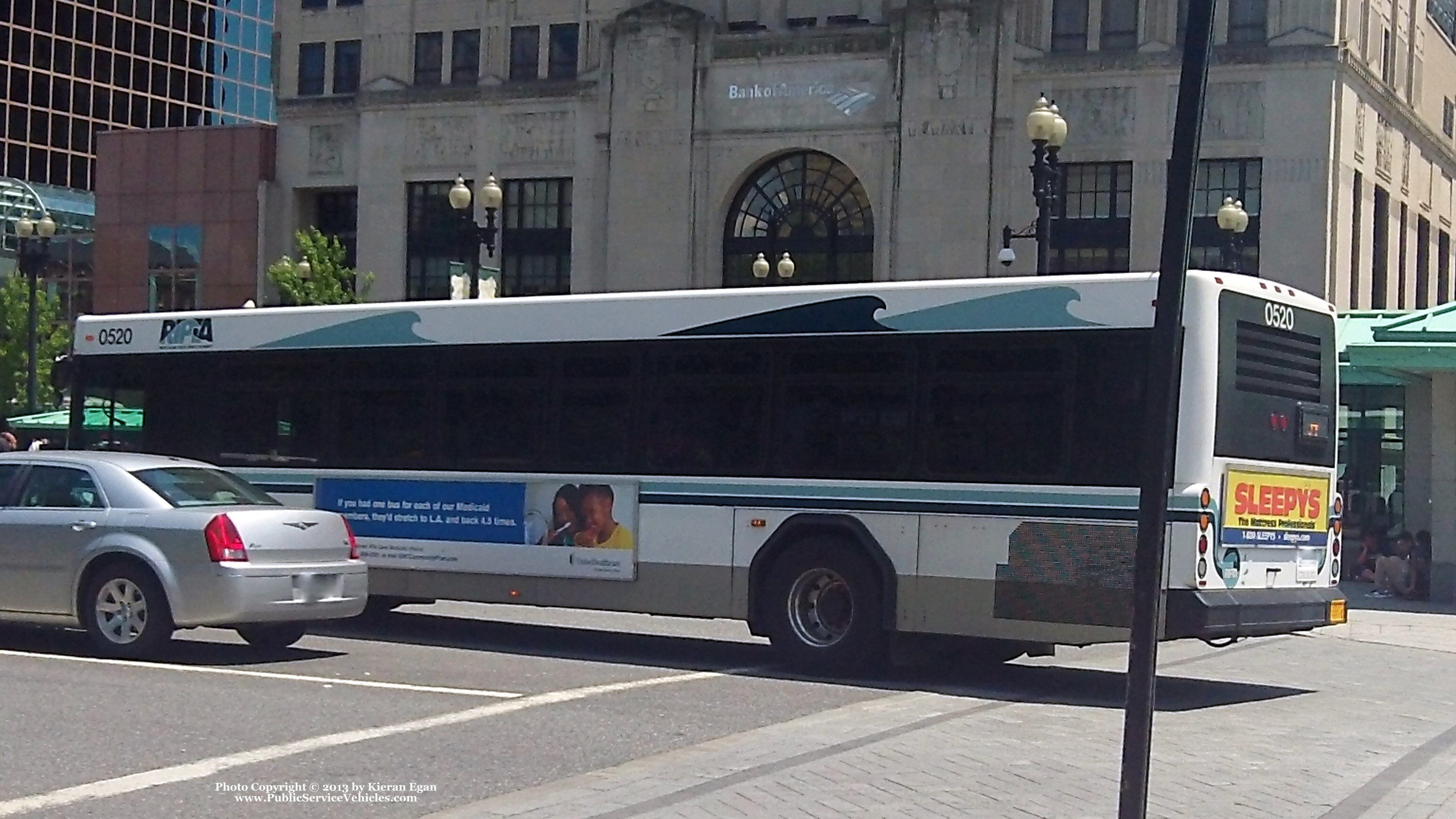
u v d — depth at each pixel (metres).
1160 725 12.66
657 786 9.53
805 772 10.03
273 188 59.97
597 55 54.78
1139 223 47.78
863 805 9.08
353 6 59.12
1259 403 14.10
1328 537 15.01
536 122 55.16
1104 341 13.81
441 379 17.08
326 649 15.94
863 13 51.66
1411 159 55.12
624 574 15.88
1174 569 13.37
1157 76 47.56
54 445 35.66
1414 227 55.72
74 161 93.75
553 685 13.81
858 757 10.59
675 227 52.34
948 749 10.98
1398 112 52.56
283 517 14.43
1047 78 48.50
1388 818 9.13
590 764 10.35
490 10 56.16
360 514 17.39
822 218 51.53
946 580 14.31
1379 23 51.25
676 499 15.66
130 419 18.95
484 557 16.69
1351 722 13.10
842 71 50.50
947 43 49.19
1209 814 9.16
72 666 14.02
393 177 57.19
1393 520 30.70
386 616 19.72
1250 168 47.03
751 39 51.56
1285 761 11.05
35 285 42.94
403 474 17.17
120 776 9.59
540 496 16.39
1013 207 48.84
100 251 62.53
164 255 61.66
